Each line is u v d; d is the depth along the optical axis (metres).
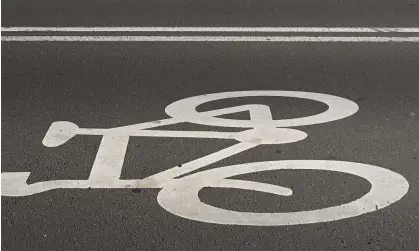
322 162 5.30
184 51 7.67
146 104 6.34
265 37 8.08
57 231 4.49
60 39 8.03
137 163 5.28
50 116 6.09
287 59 7.42
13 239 4.41
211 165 5.26
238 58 7.46
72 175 5.12
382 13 8.93
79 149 5.50
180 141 5.64
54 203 4.77
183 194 4.87
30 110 6.20
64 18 8.79
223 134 5.76
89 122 5.98
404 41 7.91
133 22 8.64
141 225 4.54
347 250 4.30
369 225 4.54
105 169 5.20
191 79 6.91
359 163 5.29
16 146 5.54
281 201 4.79
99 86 6.74
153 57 7.50
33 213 4.66
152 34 8.20
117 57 7.50
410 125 5.89
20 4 9.36
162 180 5.05
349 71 7.08
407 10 9.05
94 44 7.89
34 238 4.42
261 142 5.61
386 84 6.75
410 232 4.47
